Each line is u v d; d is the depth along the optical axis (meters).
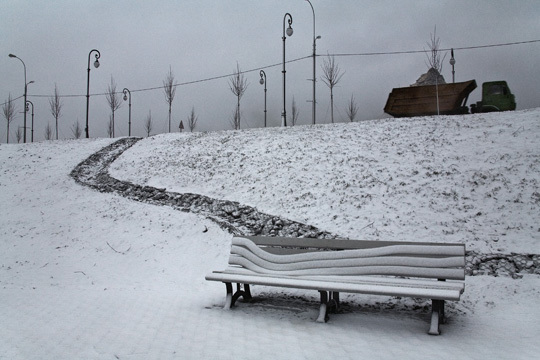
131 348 5.56
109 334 6.12
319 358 5.13
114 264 11.97
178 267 11.28
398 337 5.86
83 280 10.72
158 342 5.77
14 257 13.34
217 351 5.42
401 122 18.73
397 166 14.28
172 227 13.85
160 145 24.52
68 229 15.19
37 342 5.81
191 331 6.23
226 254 11.68
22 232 15.52
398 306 7.46
